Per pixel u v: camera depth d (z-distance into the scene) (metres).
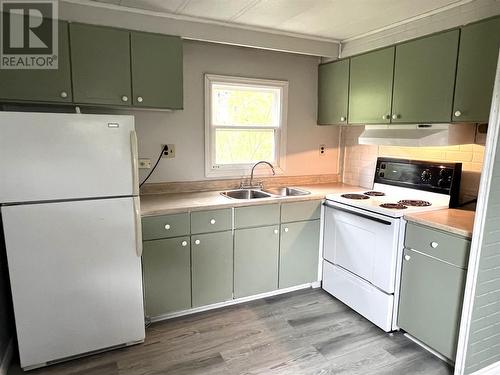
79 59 2.20
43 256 1.89
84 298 2.03
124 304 2.14
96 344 2.11
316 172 3.59
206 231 2.50
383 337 2.34
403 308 2.29
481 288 1.83
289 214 2.80
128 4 2.26
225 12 2.40
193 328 2.44
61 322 2.00
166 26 2.45
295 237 2.86
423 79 2.36
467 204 2.44
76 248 1.96
